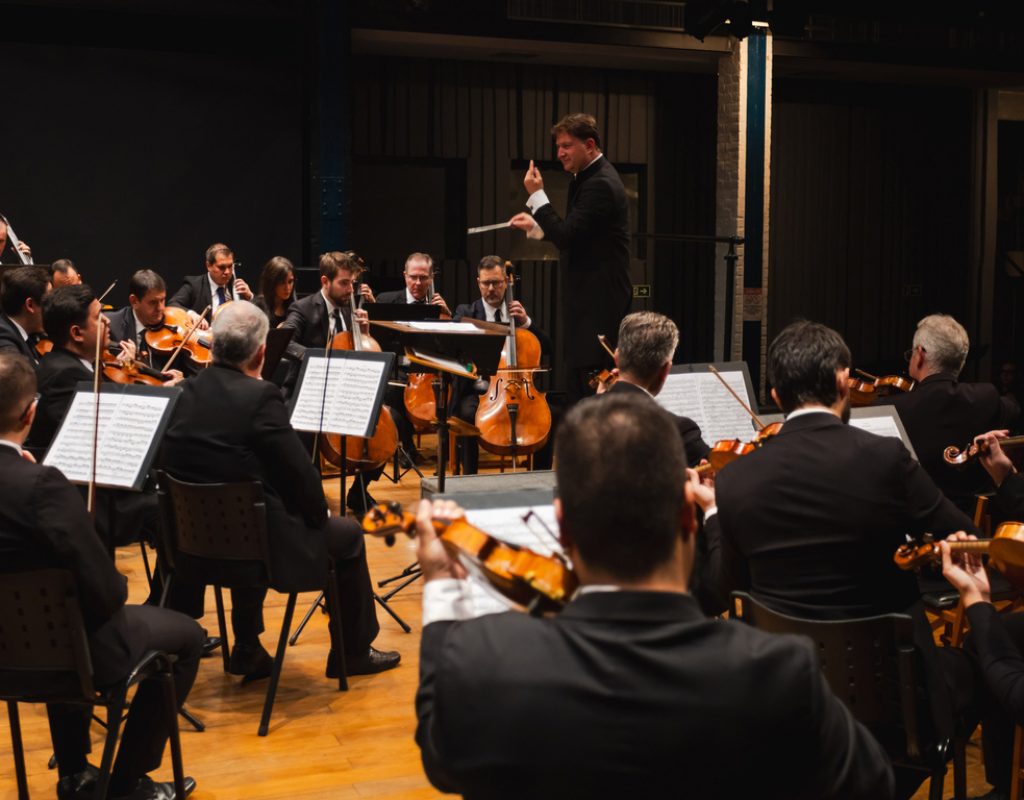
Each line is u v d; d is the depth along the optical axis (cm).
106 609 234
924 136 1116
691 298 1050
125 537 376
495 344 381
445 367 372
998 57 1003
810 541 212
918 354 356
